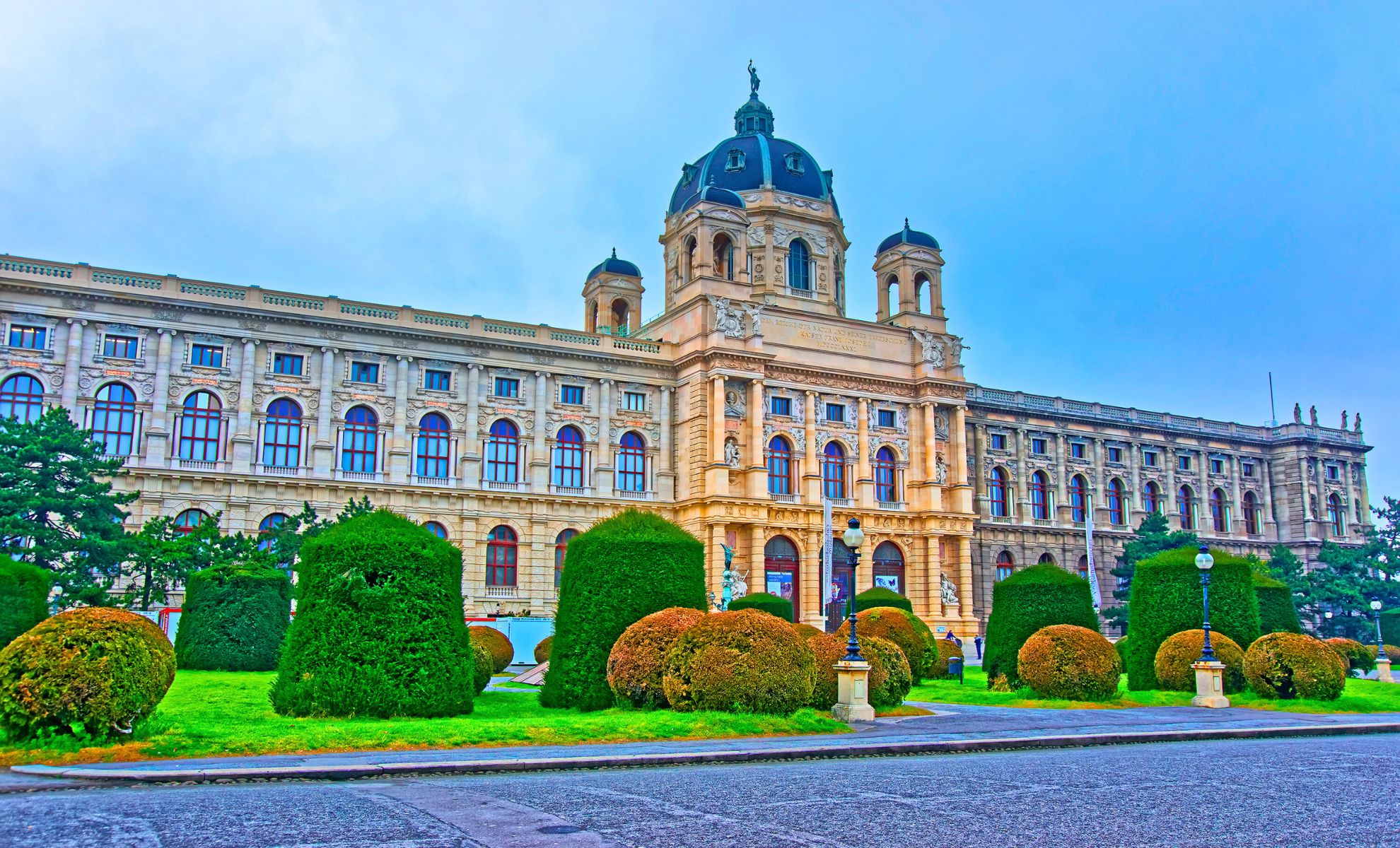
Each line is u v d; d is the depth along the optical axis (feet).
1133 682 159.74
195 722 96.89
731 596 274.98
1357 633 330.13
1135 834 57.41
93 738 81.61
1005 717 120.26
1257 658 142.41
